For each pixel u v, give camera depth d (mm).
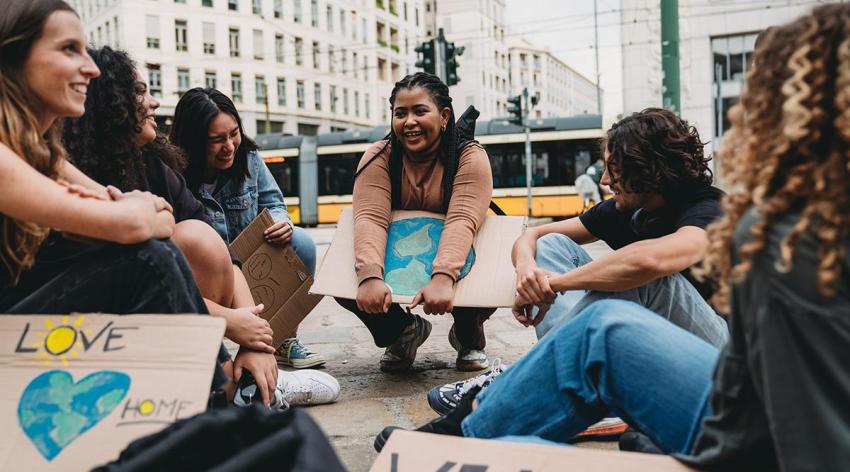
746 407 1050
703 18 17438
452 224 2654
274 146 19062
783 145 935
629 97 17328
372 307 2574
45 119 1529
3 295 1545
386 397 2691
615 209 2408
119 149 1954
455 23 68875
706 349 1323
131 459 1013
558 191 16156
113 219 1453
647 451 1351
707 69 17484
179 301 1519
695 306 2010
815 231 901
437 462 1371
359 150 18094
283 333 2979
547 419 1465
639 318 1371
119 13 37031
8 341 1409
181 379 1350
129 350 1389
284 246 2986
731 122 1054
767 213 938
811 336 906
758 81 1005
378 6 52125
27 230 1449
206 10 39406
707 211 1955
